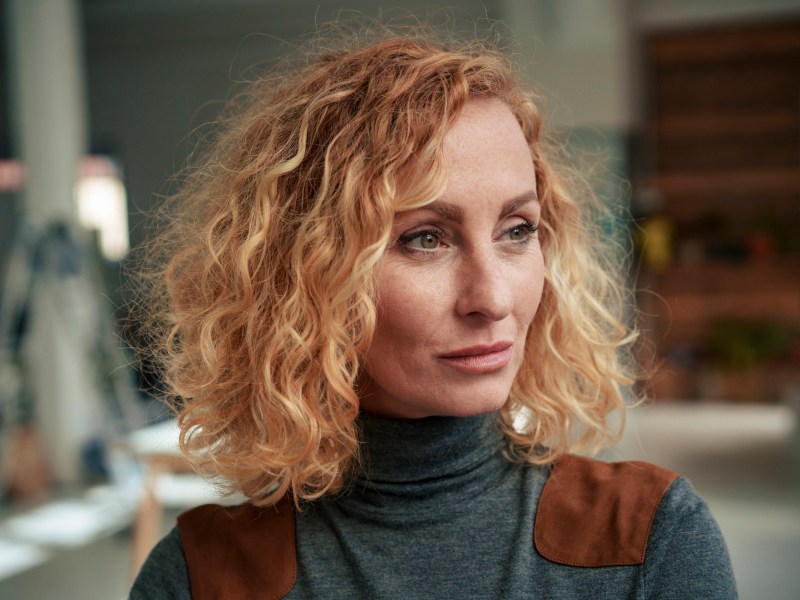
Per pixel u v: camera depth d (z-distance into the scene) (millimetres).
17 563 4090
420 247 868
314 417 937
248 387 1007
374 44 1012
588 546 909
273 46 8922
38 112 5770
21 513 4965
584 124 6961
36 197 5793
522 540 933
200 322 1042
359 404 980
